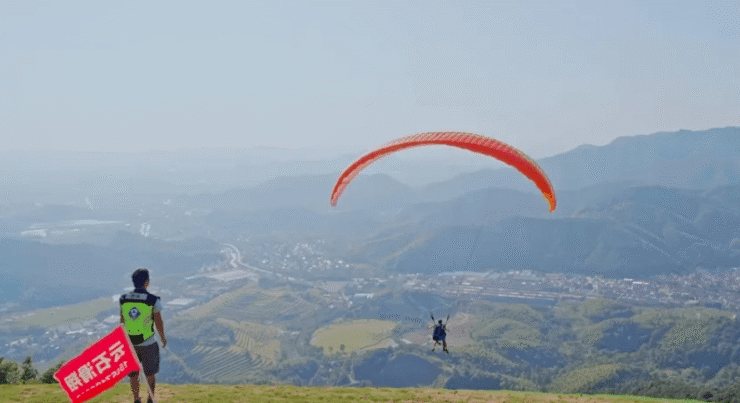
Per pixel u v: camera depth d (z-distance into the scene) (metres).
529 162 19.34
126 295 12.25
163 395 18.39
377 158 21.53
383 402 20.05
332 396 20.41
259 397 19.22
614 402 24.81
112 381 12.01
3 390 18.72
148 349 12.30
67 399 17.67
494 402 21.66
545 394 25.45
